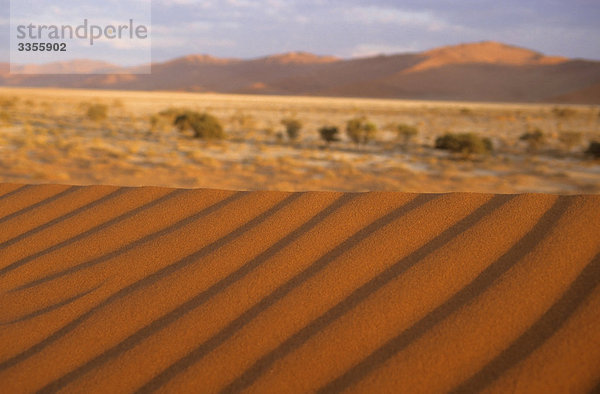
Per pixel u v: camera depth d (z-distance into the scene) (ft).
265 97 404.36
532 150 84.17
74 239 13.58
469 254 10.72
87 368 8.69
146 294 10.58
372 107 245.86
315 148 81.97
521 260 10.29
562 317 8.77
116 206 15.37
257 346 8.87
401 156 71.67
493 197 12.89
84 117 131.23
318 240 11.94
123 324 9.73
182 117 97.50
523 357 8.11
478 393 7.61
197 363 8.61
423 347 8.50
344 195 14.12
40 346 9.29
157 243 12.62
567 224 11.16
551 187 45.91
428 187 44.39
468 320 8.96
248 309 9.84
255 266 11.16
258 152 72.79
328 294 10.03
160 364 8.66
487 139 76.59
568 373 7.77
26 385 8.39
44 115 132.87
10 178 40.14
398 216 12.57
